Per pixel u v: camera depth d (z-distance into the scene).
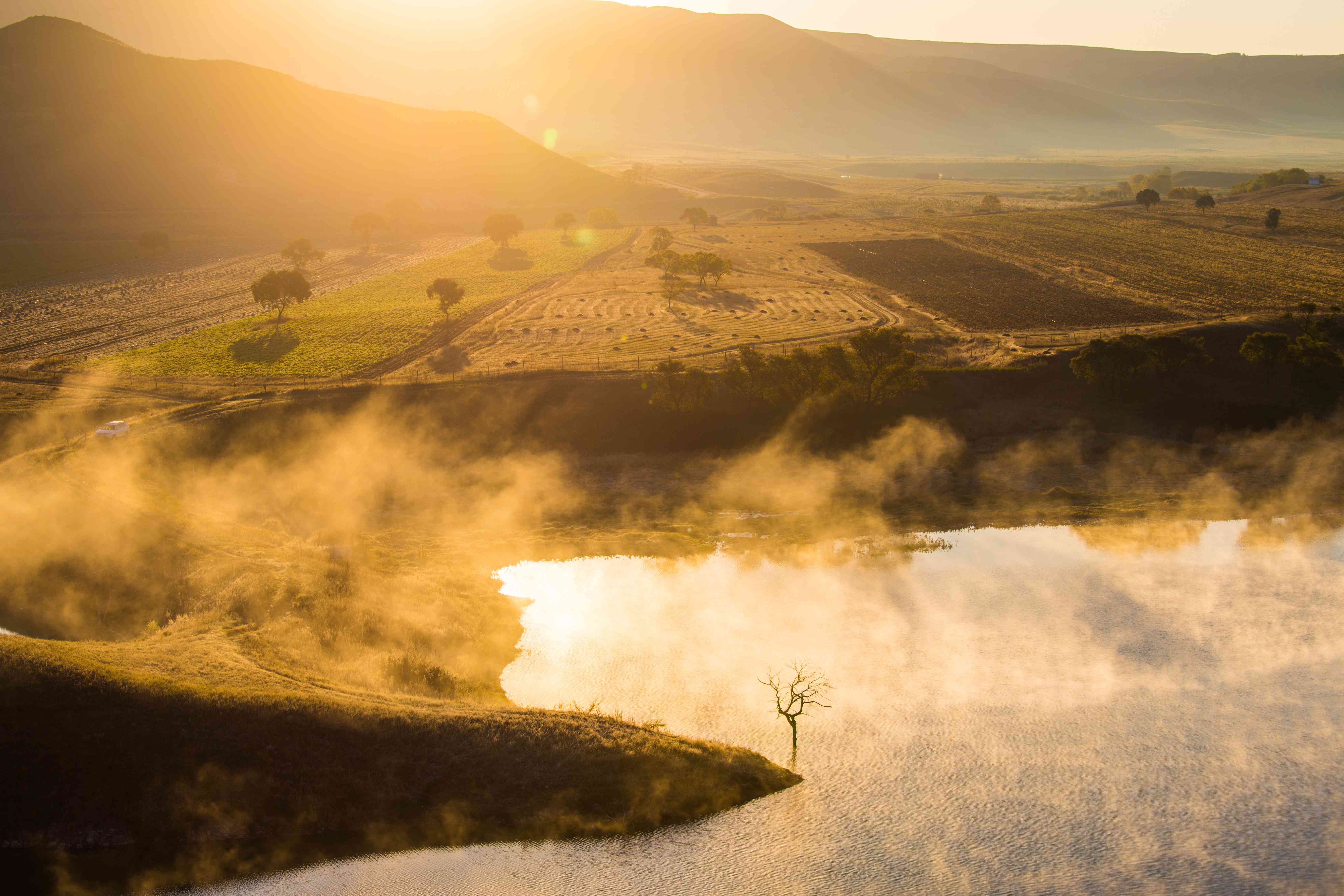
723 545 63.94
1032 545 62.53
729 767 36.47
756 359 89.81
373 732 36.75
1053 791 35.72
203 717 36.22
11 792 33.69
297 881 31.66
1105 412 88.06
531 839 33.31
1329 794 35.22
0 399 99.69
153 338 137.25
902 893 30.39
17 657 37.28
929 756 38.12
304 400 89.25
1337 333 98.00
